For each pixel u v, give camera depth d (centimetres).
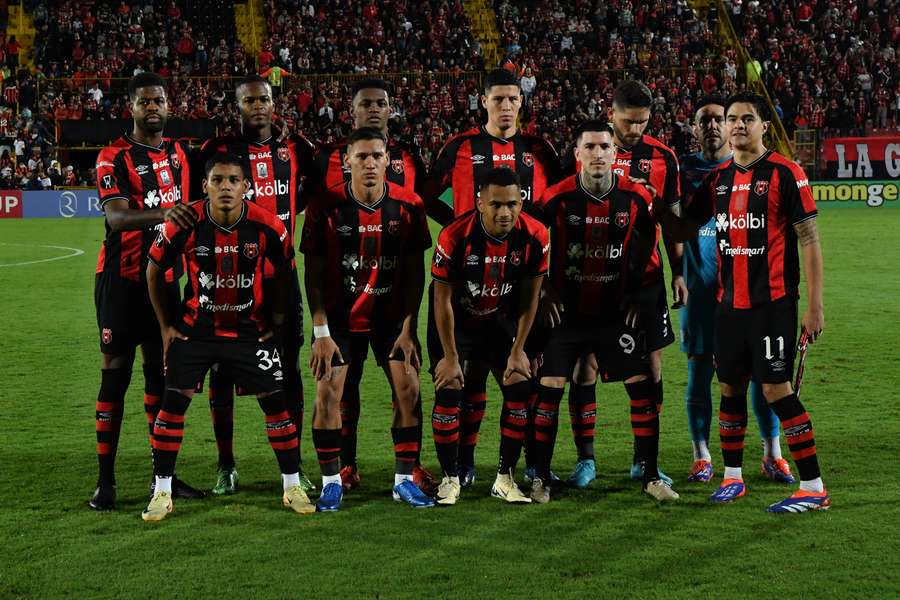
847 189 2677
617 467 565
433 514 482
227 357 486
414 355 505
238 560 420
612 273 511
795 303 493
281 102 2836
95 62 2930
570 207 509
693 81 3033
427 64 3052
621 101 538
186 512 487
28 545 439
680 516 475
